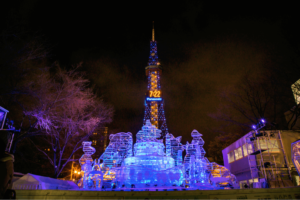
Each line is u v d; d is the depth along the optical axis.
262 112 25.53
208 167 13.91
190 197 7.59
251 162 18.70
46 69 18.30
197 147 14.95
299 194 7.55
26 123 19.64
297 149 10.23
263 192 7.66
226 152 26.05
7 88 16.39
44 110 18.73
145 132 16.88
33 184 9.48
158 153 16.06
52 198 7.27
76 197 7.38
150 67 85.00
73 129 21.88
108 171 13.84
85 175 13.68
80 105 22.03
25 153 25.05
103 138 32.09
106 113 24.27
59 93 20.02
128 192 7.59
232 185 13.39
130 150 16.34
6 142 4.70
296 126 25.08
